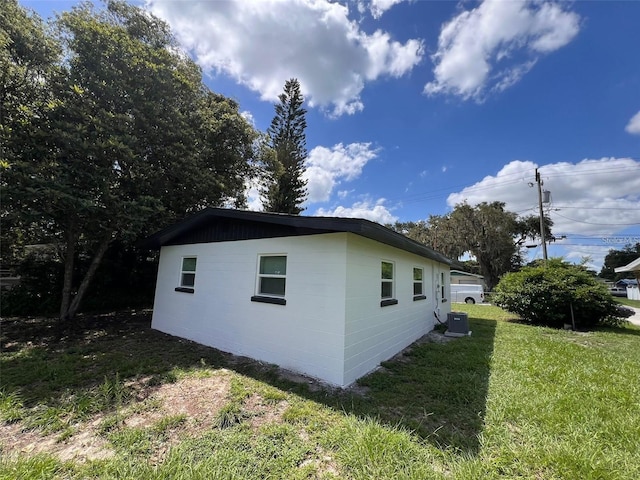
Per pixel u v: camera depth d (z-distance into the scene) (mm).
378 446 2492
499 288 11273
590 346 6773
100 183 6973
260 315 5188
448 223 27469
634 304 19141
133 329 7590
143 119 7836
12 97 6969
